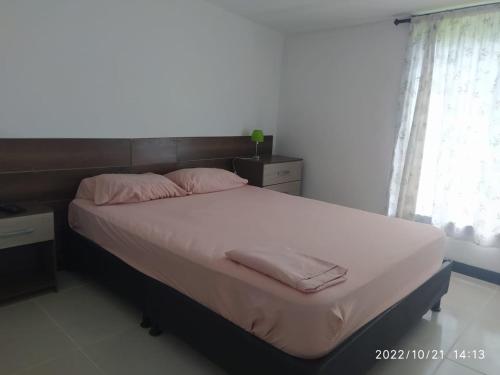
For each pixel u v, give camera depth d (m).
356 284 1.50
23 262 2.56
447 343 2.11
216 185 3.27
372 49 3.61
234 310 1.52
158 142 3.25
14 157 2.42
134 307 2.30
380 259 1.79
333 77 3.93
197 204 2.73
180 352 1.88
